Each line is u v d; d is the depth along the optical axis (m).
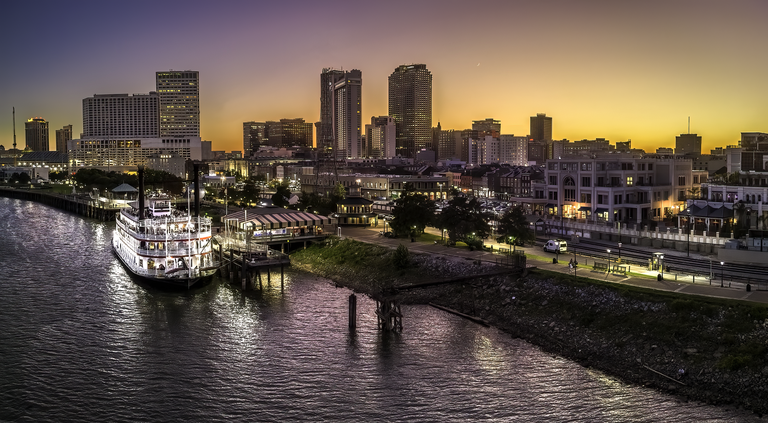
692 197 158.25
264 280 123.06
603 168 164.38
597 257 116.50
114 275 127.06
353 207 177.62
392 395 67.56
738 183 135.75
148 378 72.75
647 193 162.88
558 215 170.88
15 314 97.12
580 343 79.50
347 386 70.06
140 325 92.62
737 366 66.81
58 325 92.00
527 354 78.31
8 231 197.12
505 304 94.06
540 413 62.59
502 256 118.94
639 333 77.19
